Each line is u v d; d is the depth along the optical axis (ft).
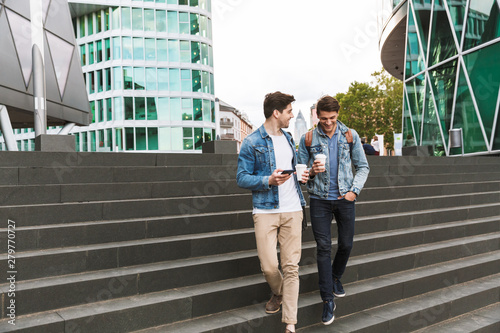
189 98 133.49
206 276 12.21
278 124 10.75
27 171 15.26
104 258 11.64
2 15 36.35
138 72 129.90
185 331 10.09
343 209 11.68
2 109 35.01
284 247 10.68
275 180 9.94
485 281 16.06
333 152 11.72
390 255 15.31
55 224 12.98
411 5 62.49
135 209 14.60
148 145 129.29
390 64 107.34
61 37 47.98
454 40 48.19
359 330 11.58
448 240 18.30
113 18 130.31
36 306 9.72
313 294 12.76
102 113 131.44
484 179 28.07
